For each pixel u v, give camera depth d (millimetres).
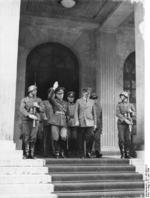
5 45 8633
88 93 10094
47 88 14117
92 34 14688
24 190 7199
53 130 9570
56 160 8609
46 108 10133
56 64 14414
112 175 8273
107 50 14156
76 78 14594
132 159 9164
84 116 9812
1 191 7039
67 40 14359
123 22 14336
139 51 10219
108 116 13578
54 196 7023
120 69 14477
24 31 13758
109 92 13844
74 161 8828
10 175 7492
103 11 13336
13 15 8867
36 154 11891
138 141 9883
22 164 8078
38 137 11148
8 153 8023
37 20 13766
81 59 14398
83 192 7461
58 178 7797
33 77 13992
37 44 14031
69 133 11031
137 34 10461
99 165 8906
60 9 13391
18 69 13414
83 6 13094
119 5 12188
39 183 7582
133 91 14531
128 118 9727
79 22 14188
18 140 12633
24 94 13422
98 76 14078
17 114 12953
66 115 10367
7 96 8422
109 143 13305
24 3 12734
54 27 14164
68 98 10781
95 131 10461
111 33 14352
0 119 8297
